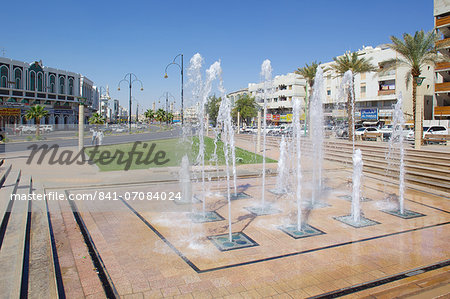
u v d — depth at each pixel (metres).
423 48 21.67
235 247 5.54
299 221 6.59
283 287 4.23
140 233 6.16
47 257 4.89
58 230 6.25
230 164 15.80
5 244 5.15
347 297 4.01
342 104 44.78
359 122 42.03
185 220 7.01
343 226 6.73
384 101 40.56
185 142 25.62
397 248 5.56
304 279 4.45
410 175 11.97
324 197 9.39
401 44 22.23
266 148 22.72
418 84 23.03
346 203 8.70
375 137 23.88
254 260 5.04
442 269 4.77
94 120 51.62
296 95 55.22
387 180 11.78
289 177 12.70
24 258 4.85
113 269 4.68
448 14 30.92
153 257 5.10
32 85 50.12
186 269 4.71
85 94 66.50
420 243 5.80
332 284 4.32
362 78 42.50
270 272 4.64
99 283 4.27
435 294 4.07
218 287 4.21
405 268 4.79
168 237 5.97
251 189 10.39
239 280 4.41
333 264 4.92
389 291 4.14
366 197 9.35
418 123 14.99
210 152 20.14
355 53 26.31
